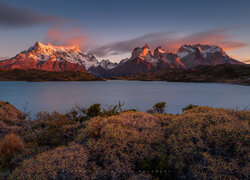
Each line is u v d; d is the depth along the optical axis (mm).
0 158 4414
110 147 3740
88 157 3539
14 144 5117
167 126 4531
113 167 3311
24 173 3131
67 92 87312
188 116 4262
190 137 3438
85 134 4469
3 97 64438
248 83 129625
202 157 3023
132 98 57594
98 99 55688
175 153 3361
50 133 5773
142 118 5105
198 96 61906
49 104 44531
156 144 3916
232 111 5195
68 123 6602
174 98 56156
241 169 2621
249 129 3305
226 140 3111
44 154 3668
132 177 3080
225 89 95625
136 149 3684
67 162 3230
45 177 3000
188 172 2957
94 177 3119
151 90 96125
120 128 4238
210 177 2668
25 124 9008
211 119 3893
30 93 82312
